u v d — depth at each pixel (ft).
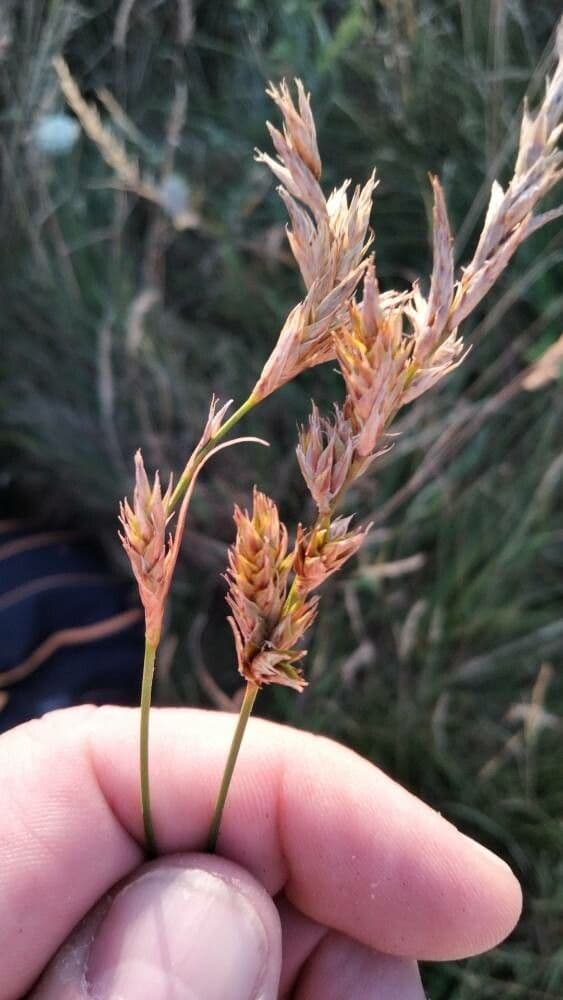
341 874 0.25
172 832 0.25
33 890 0.22
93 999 0.21
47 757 0.24
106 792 0.25
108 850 0.24
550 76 0.38
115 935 0.22
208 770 0.25
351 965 0.27
